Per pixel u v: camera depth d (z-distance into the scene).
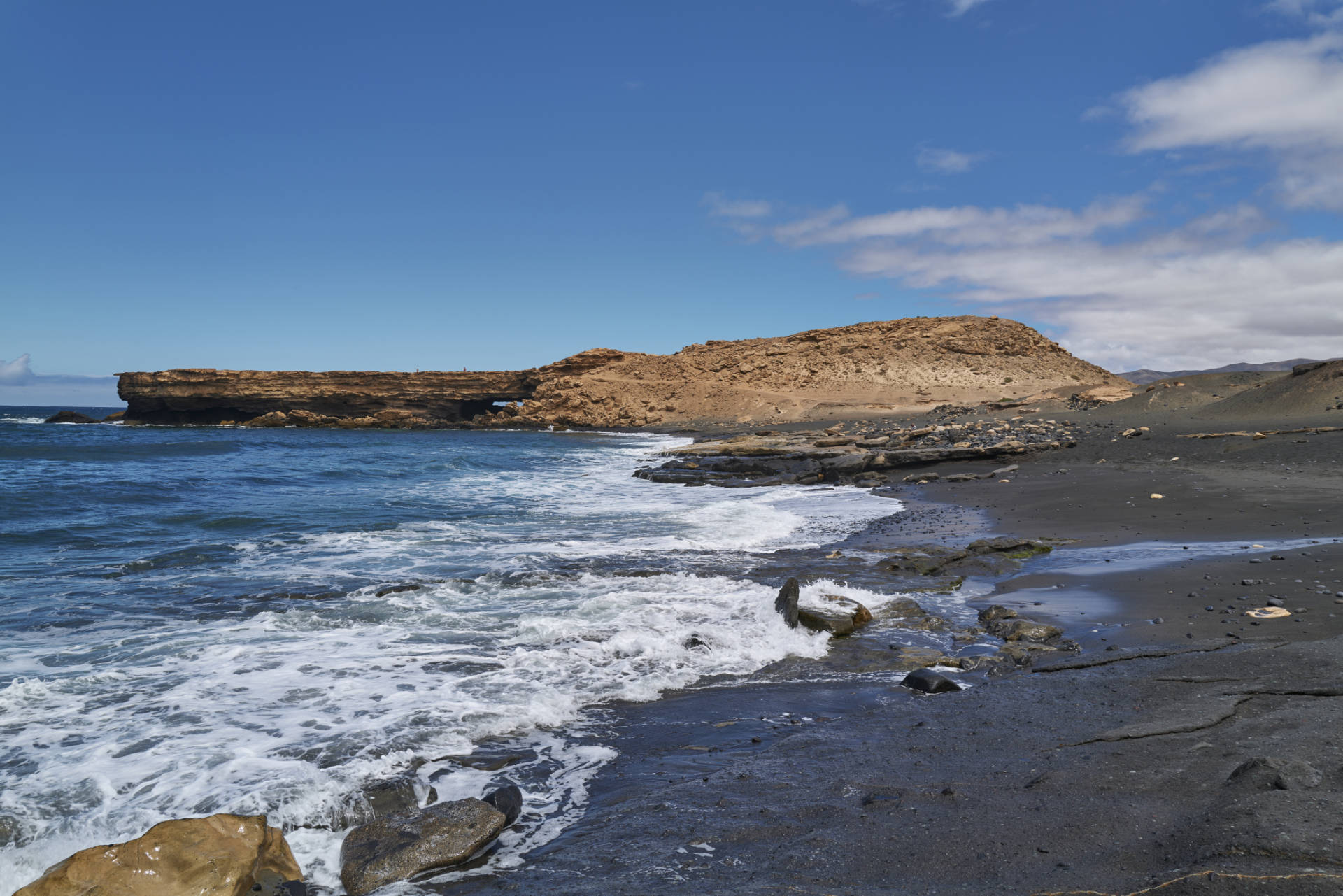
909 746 5.06
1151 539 12.63
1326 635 6.75
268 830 4.01
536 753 5.46
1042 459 26.23
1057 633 7.88
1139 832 3.37
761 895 3.26
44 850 4.16
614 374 100.88
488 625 8.78
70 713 6.10
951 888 3.13
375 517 17.77
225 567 12.08
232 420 97.88
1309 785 3.47
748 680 7.05
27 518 16.39
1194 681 5.66
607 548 13.95
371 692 6.60
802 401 81.50
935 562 11.83
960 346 95.69
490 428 91.25
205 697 6.46
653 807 4.38
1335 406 27.31
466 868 3.94
